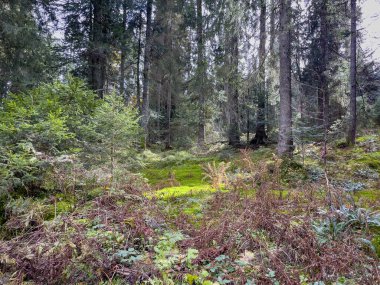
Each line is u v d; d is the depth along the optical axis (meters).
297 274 2.19
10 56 8.54
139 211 3.16
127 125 5.36
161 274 2.18
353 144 9.29
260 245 2.51
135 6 14.25
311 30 8.59
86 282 2.22
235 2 7.94
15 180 3.60
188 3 14.59
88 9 12.40
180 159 10.15
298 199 3.69
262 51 8.45
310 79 9.91
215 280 2.19
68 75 5.57
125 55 14.45
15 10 8.45
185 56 16.06
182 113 15.41
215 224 2.97
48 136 4.06
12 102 4.43
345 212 3.11
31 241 2.63
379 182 5.40
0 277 2.25
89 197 3.85
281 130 7.42
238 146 11.74
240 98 11.27
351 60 9.59
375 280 2.13
